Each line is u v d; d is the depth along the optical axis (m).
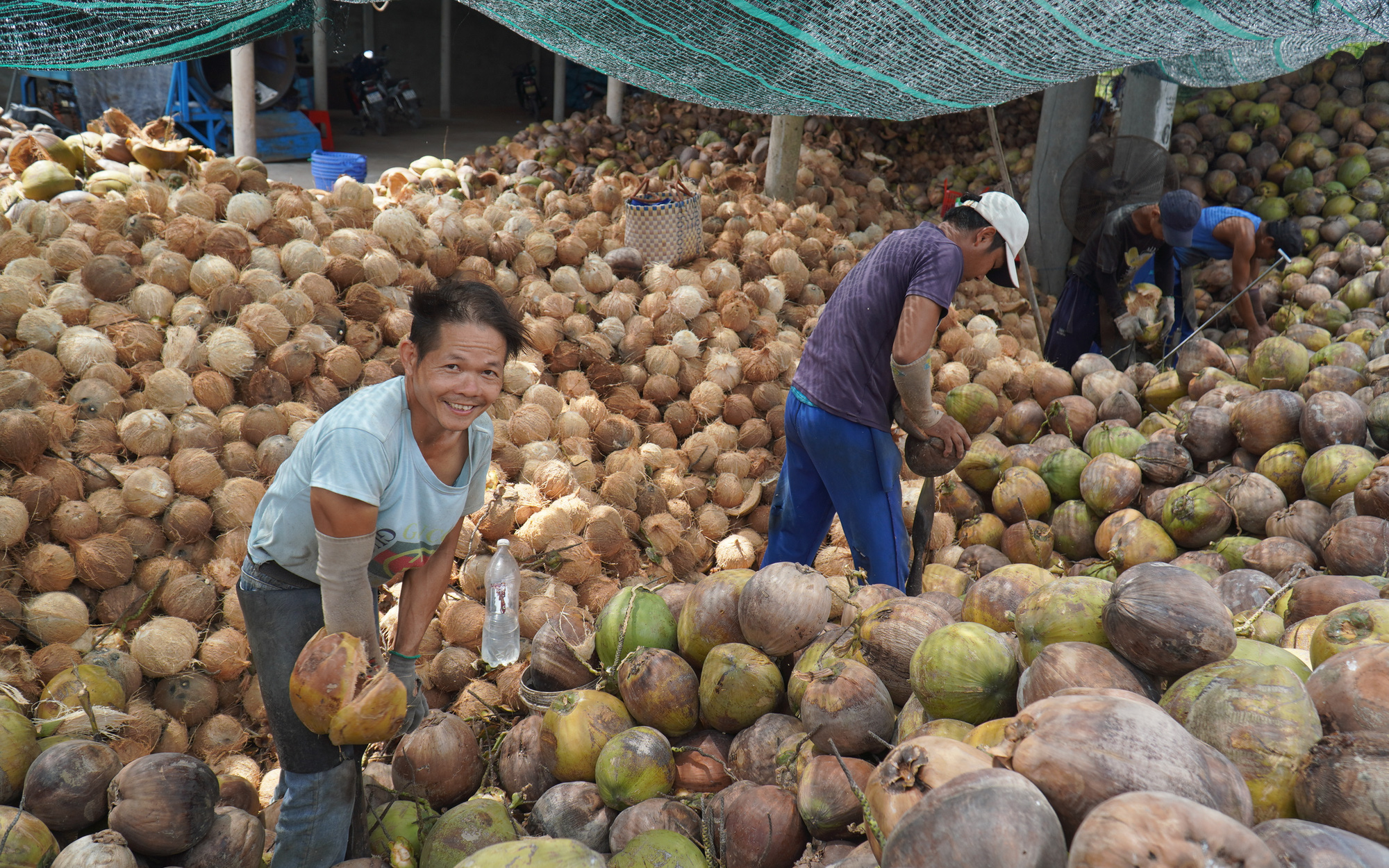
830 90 3.54
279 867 2.22
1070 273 6.76
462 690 3.69
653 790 2.41
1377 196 8.77
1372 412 3.89
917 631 2.34
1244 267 6.63
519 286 6.13
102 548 3.74
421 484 2.08
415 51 23.09
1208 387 4.96
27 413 3.83
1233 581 3.04
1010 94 3.60
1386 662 1.76
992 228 3.36
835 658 2.38
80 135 7.61
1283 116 9.61
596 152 11.45
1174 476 4.36
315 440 1.98
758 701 2.46
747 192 8.58
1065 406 5.21
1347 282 7.49
